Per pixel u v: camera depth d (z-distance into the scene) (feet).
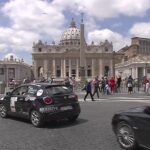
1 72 418.10
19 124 44.34
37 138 34.53
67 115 43.04
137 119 27.81
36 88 43.93
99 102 76.38
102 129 38.50
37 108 41.86
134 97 95.81
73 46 581.12
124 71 338.54
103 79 115.75
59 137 34.76
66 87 45.01
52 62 572.51
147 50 524.52
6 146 30.89
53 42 584.81
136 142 28.02
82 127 40.47
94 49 574.56
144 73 284.00
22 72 456.86
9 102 48.57
